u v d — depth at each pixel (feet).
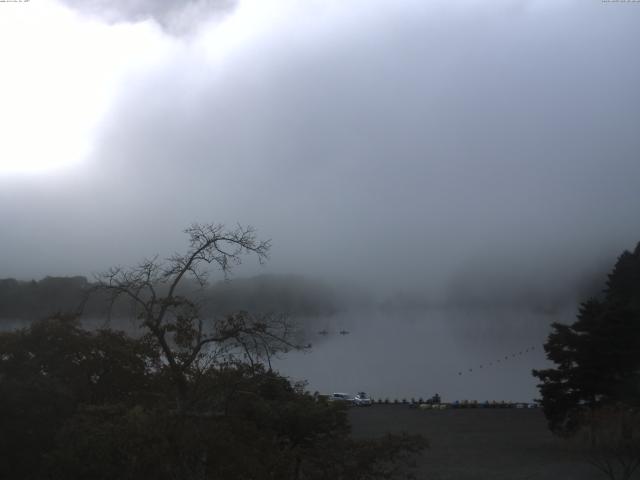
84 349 89.04
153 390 74.23
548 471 149.28
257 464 62.49
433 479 142.10
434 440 203.00
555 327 196.34
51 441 73.26
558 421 187.73
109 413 72.08
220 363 67.72
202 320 66.90
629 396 171.63
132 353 88.17
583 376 181.98
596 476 138.72
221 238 71.77
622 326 179.93
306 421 76.43
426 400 389.19
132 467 58.75
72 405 78.64
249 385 69.46
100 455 59.16
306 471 75.41
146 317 65.51
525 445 191.01
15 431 72.69
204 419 66.28
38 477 69.87
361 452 75.51
